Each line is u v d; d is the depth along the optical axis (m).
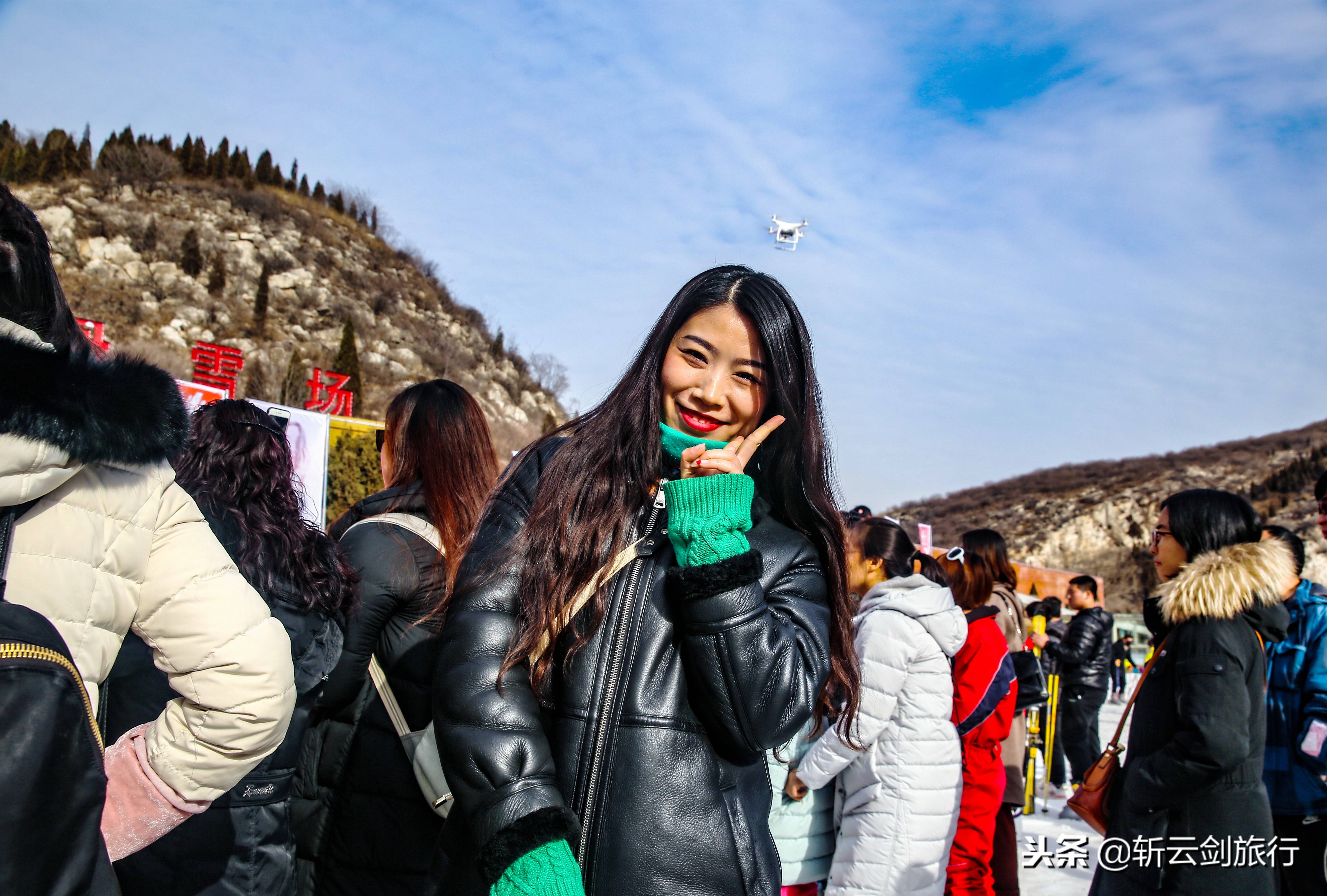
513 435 56.72
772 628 1.19
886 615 2.76
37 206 52.16
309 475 4.74
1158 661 2.55
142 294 48.88
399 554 2.11
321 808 2.13
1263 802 2.45
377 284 65.19
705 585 1.15
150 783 1.16
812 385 1.37
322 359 51.97
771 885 1.25
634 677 1.21
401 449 2.30
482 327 72.00
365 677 2.11
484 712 1.16
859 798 2.71
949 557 3.76
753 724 1.16
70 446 0.90
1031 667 3.95
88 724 0.83
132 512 1.04
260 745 1.19
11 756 0.74
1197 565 2.49
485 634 1.21
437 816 2.08
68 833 0.79
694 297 1.36
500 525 1.33
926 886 2.67
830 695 1.46
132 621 1.09
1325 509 3.41
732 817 1.23
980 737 3.38
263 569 1.71
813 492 1.39
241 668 1.14
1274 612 2.47
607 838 1.16
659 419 1.36
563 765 1.20
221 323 49.94
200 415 1.85
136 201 57.59
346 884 2.09
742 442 1.26
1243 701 2.33
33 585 0.94
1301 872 2.93
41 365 0.87
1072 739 6.95
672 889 1.14
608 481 1.30
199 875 1.61
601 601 1.24
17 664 0.77
